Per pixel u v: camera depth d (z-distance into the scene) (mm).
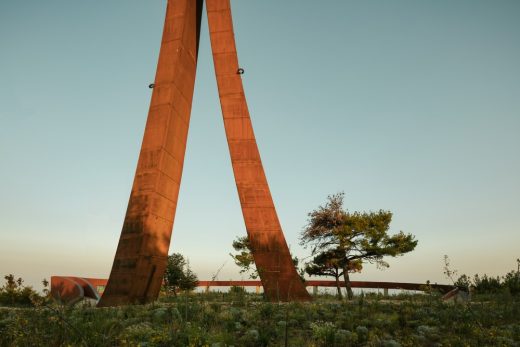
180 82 21141
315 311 11945
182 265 27516
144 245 17672
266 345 8305
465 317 10711
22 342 6992
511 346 8195
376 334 9180
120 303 16844
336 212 27625
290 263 19594
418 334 9328
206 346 7441
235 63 22469
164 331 8656
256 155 21234
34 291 6586
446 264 10039
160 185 18953
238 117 21766
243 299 15914
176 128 20656
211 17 23219
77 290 17062
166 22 21828
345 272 26516
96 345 7176
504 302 12688
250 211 20531
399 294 19844
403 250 25875
